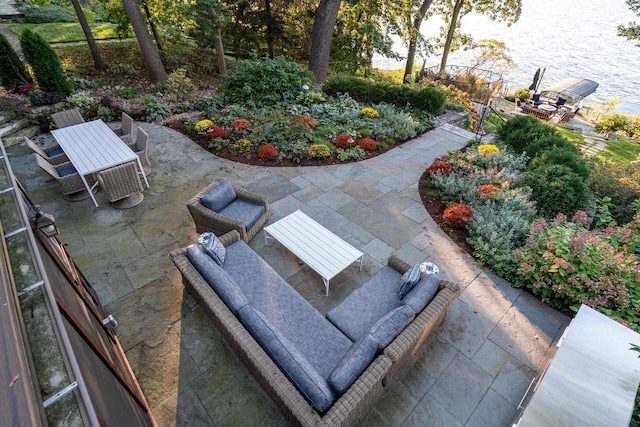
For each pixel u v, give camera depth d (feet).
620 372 9.12
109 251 16.80
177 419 10.62
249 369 11.61
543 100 66.03
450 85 52.90
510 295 15.17
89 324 8.87
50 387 4.23
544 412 8.49
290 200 20.98
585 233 15.46
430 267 12.50
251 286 13.12
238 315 10.73
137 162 21.63
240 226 15.49
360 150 26.20
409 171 24.54
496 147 25.88
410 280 12.02
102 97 31.01
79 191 20.71
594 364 9.28
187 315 13.79
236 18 50.11
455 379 11.88
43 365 4.46
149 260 16.33
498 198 19.88
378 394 10.95
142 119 30.32
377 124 30.01
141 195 20.76
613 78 95.35
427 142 29.27
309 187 22.26
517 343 13.15
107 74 38.01
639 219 18.83
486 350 12.86
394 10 48.91
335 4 39.70
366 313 12.21
